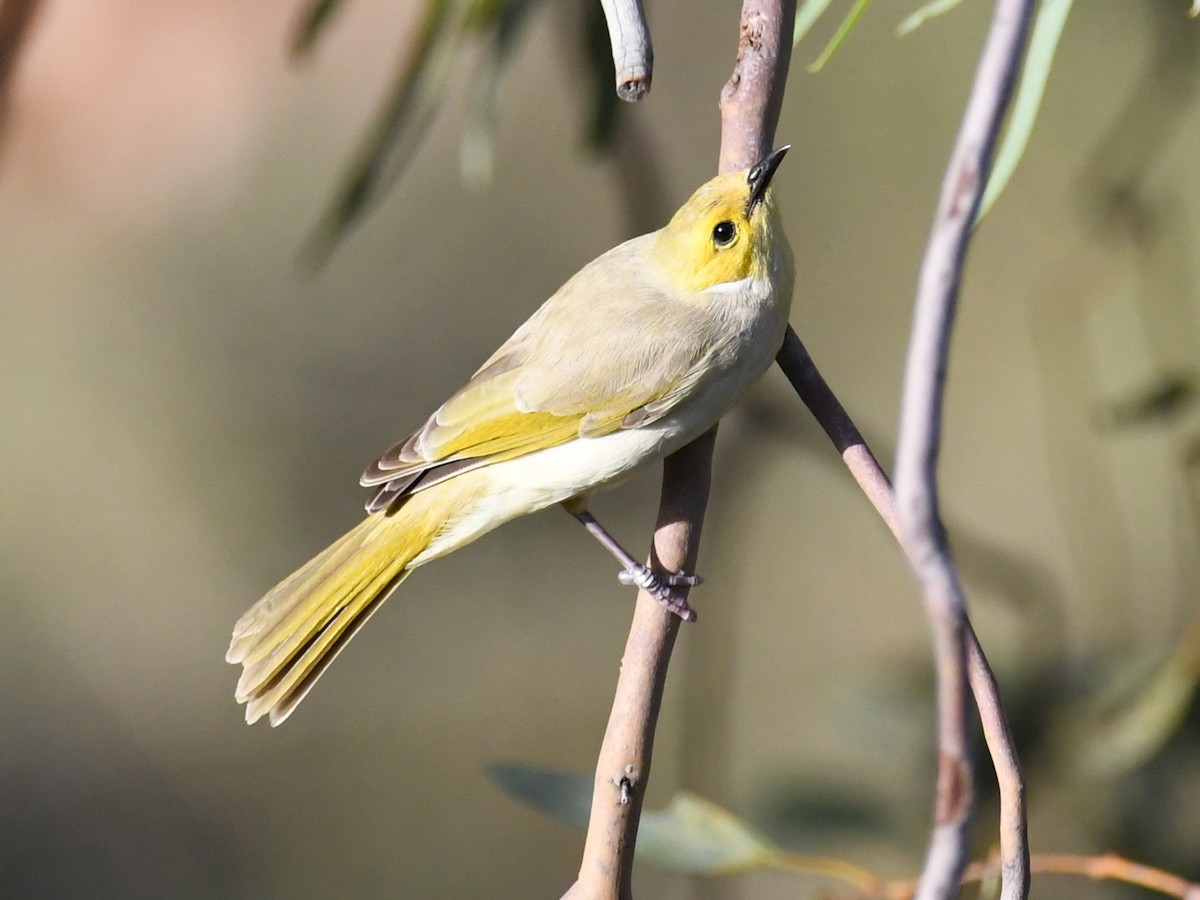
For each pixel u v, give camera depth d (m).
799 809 6.84
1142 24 9.53
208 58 11.73
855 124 11.25
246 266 13.16
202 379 13.30
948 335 2.43
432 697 12.32
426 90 5.69
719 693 8.65
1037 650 6.79
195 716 12.39
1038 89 3.75
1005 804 3.59
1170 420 6.38
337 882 11.63
